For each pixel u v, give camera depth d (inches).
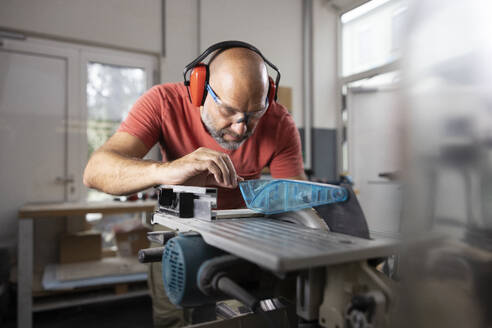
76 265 82.2
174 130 40.1
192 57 113.4
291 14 135.5
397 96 12.2
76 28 96.7
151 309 82.7
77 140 98.6
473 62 10.8
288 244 16.2
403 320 12.1
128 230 90.2
